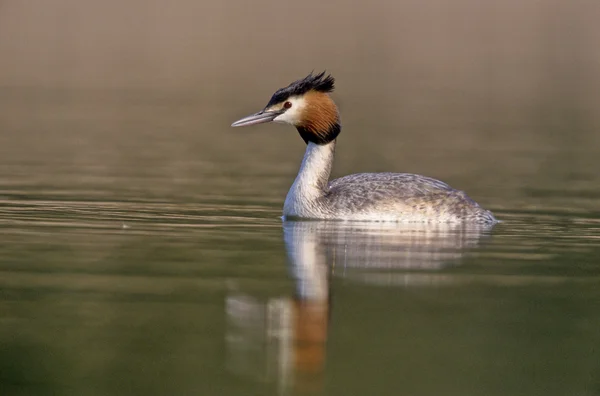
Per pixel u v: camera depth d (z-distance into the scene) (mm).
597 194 20828
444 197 16984
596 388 9586
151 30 60781
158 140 29141
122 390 9461
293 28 64125
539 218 17906
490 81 48062
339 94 42031
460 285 12781
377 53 56375
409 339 10703
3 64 48938
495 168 24734
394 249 14734
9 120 32625
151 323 10992
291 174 23141
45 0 66688
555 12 68688
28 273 12914
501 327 11125
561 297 12320
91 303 11648
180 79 46188
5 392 9477
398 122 34625
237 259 13867
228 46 56594
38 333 10641
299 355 10180
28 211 17375
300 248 14625
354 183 17188
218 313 11375
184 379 9547
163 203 18656
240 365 9953
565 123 35125
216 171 23344
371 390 9414
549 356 10359
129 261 13680
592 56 57250
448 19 67875
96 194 19375
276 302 11805
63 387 9422
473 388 9500
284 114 16922
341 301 11938
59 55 52656
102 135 29781
